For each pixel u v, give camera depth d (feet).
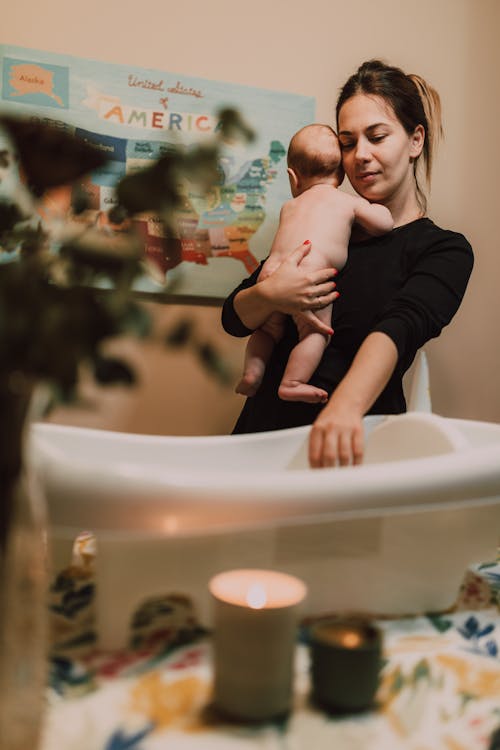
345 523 2.15
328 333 3.97
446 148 6.04
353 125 4.27
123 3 5.05
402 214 4.46
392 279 3.95
